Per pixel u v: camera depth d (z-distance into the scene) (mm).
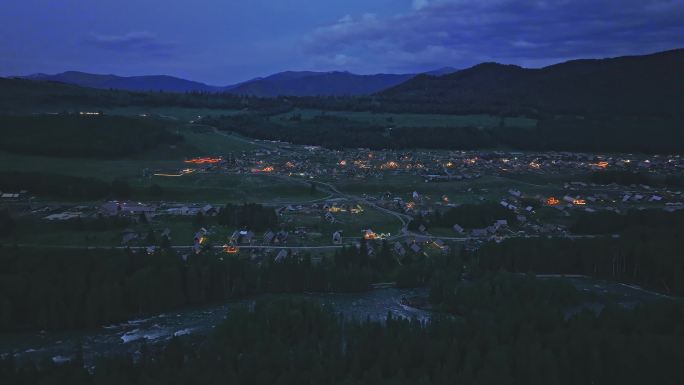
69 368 130750
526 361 129875
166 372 127375
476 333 147000
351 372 131750
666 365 130250
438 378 126750
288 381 126000
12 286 177625
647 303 166000
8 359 134750
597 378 131375
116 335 168375
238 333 148375
